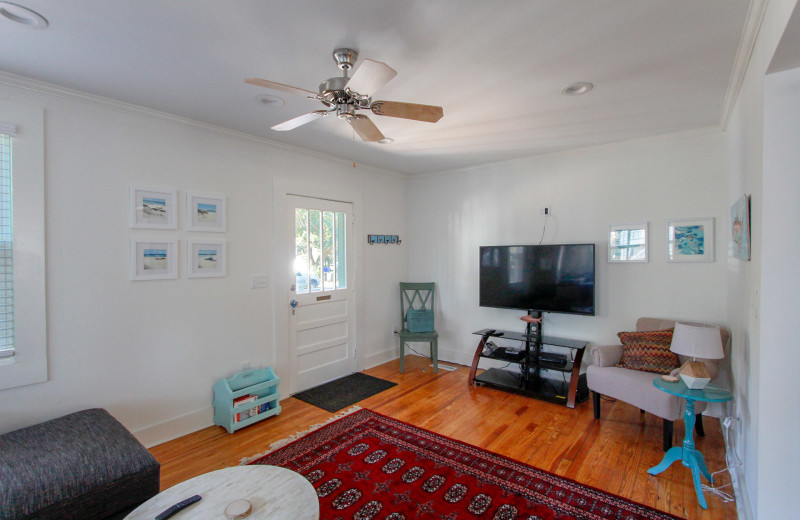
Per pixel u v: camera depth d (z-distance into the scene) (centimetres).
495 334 392
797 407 153
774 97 154
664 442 256
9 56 193
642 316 346
